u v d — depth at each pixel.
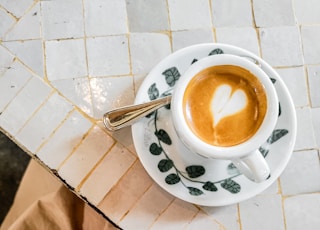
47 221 0.69
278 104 0.55
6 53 0.60
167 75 0.57
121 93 0.60
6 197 0.74
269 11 0.62
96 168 0.59
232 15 0.62
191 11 0.62
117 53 0.60
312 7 0.63
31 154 0.59
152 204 0.59
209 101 0.53
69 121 0.59
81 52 0.60
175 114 0.52
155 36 0.61
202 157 0.58
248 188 0.57
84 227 0.69
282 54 0.62
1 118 0.59
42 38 0.60
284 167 0.57
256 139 0.52
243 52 0.57
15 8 0.60
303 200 0.60
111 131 0.59
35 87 0.59
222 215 0.60
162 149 0.57
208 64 0.53
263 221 0.60
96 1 0.61
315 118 0.61
